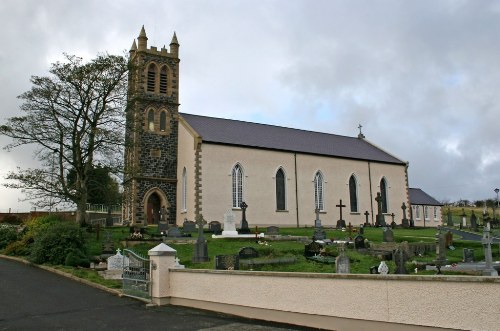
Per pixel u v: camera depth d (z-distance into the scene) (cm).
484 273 1980
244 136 5238
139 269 1645
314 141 6041
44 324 1262
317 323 1105
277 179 5181
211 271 1406
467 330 842
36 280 2047
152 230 3975
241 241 3238
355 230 4316
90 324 1254
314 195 5397
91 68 3762
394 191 6241
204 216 4512
